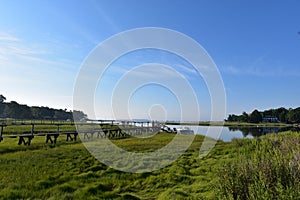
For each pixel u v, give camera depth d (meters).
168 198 7.22
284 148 8.55
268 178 4.89
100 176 10.27
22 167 11.02
